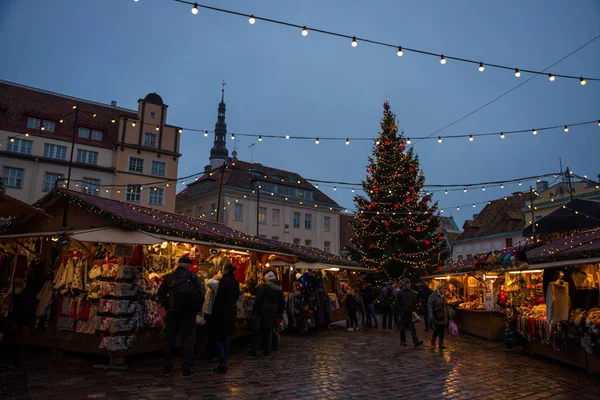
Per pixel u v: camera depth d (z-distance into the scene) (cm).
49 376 641
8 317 884
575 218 2180
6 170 2889
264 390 614
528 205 4141
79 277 788
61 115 3241
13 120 3009
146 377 664
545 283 938
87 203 781
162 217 952
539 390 670
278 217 4484
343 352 1000
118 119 3522
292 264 1283
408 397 607
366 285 1709
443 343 1212
